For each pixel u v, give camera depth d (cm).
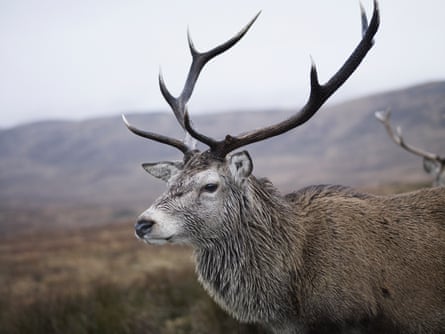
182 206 489
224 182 497
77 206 11531
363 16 481
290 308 481
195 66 576
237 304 500
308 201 517
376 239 476
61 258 2531
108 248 2741
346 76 481
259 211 498
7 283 1795
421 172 11369
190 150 531
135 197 14600
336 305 461
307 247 484
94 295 938
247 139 502
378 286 462
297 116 495
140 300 910
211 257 511
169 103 570
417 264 467
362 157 16038
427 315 465
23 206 11806
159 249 2355
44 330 829
